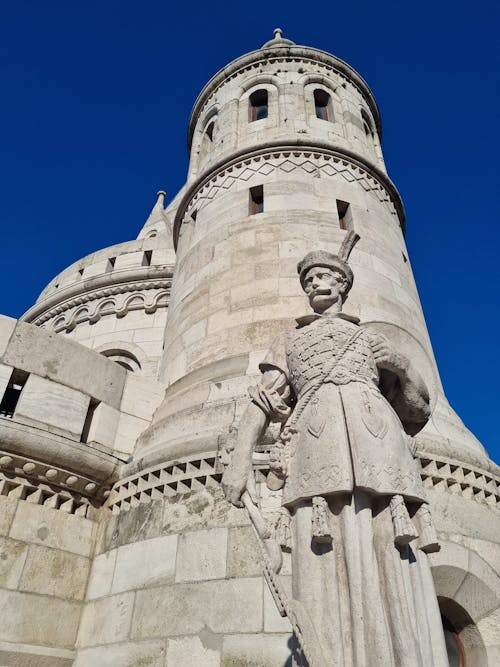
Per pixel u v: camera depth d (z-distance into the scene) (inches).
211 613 191.3
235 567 199.5
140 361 620.1
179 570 208.1
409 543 101.3
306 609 92.7
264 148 417.4
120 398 299.4
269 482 115.5
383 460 100.9
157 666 187.8
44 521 241.6
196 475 230.4
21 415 254.4
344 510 98.7
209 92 543.2
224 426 240.4
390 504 98.0
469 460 256.1
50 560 234.1
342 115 478.9
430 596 103.0
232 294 329.4
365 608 88.1
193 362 311.9
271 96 478.6
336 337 119.6
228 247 360.8
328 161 415.2
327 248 344.5
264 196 383.2
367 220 385.7
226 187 412.2
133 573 221.1
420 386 122.8
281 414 117.6
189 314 346.0
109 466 261.7
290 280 323.0
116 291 687.1
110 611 216.5
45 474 247.3
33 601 220.8
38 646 212.2
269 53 514.0
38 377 270.2
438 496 238.2
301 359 118.8
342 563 95.4
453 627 225.3
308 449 105.4
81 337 668.7
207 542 210.5
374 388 113.8
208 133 515.8
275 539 102.5
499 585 223.0
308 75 496.1
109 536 246.4
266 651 177.0
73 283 714.2
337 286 132.3
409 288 373.1
